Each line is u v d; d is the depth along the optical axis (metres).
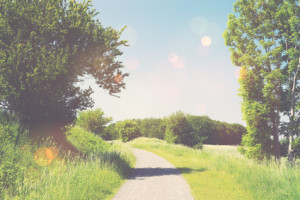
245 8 23.88
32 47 12.21
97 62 15.24
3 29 11.66
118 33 16.48
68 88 14.31
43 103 12.95
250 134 22.70
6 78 11.53
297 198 7.59
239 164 15.00
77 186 8.02
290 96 21.80
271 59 22.61
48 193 7.14
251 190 8.95
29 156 10.95
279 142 22.58
